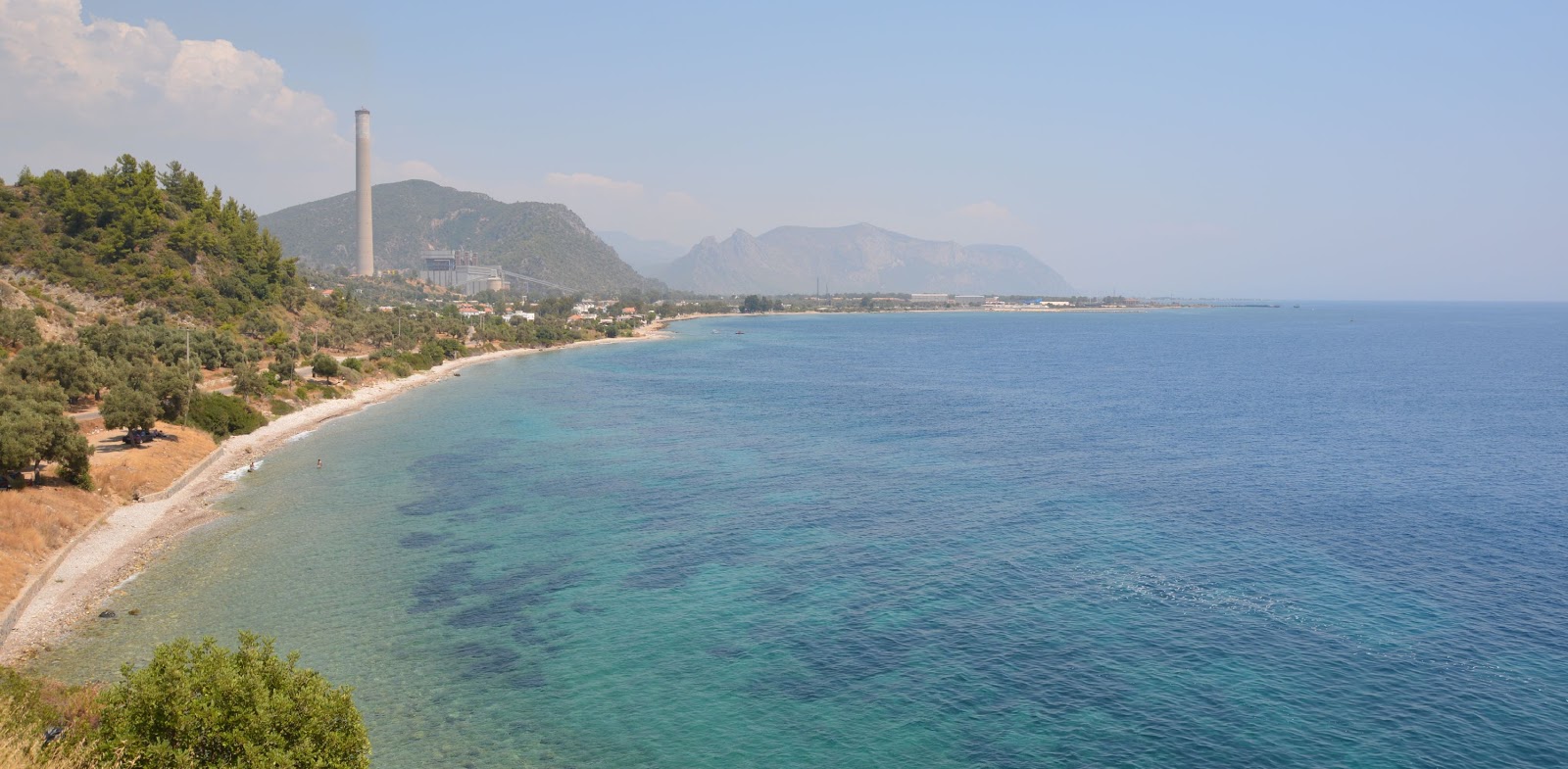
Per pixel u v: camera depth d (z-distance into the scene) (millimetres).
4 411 88625
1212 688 54344
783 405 182250
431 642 62375
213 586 72312
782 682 56188
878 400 190125
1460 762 46344
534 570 76875
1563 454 125812
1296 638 61219
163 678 35406
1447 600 67875
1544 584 71062
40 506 81312
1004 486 106062
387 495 103062
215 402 137500
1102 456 125062
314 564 78000
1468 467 116188
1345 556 78188
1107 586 71375
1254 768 45969
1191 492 102438
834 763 47250
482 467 118375
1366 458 122438
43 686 47312
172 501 98375
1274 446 132625
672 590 72062
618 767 47188
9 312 155125
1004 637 62031
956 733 49875
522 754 48406
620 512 95250
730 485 107750
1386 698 52906
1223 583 71875
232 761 34062
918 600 69188
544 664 58906
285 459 123250
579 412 170500
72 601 68188
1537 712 51156
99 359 139000
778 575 75125
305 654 60062
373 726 51094
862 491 104250
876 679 56375
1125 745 48375
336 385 190375
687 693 55031
